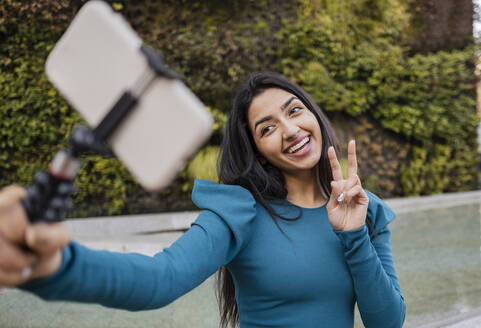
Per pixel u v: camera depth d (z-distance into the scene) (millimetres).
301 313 1152
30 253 519
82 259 662
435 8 7445
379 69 6832
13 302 2842
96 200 5262
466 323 1998
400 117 7000
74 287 647
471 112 7641
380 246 1315
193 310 2717
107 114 516
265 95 1298
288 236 1194
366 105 6773
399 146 7289
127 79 528
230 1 5895
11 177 5176
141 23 5512
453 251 3809
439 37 7492
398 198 6938
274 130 1276
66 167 485
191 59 5594
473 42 7562
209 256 971
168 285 813
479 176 7969
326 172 1383
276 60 6320
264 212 1238
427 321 2332
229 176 1354
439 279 3064
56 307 2768
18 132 5062
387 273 1274
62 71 556
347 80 6789
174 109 512
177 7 5625
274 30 6344
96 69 542
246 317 1209
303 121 1279
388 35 7191
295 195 1361
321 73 6363
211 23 5789
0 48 5016
